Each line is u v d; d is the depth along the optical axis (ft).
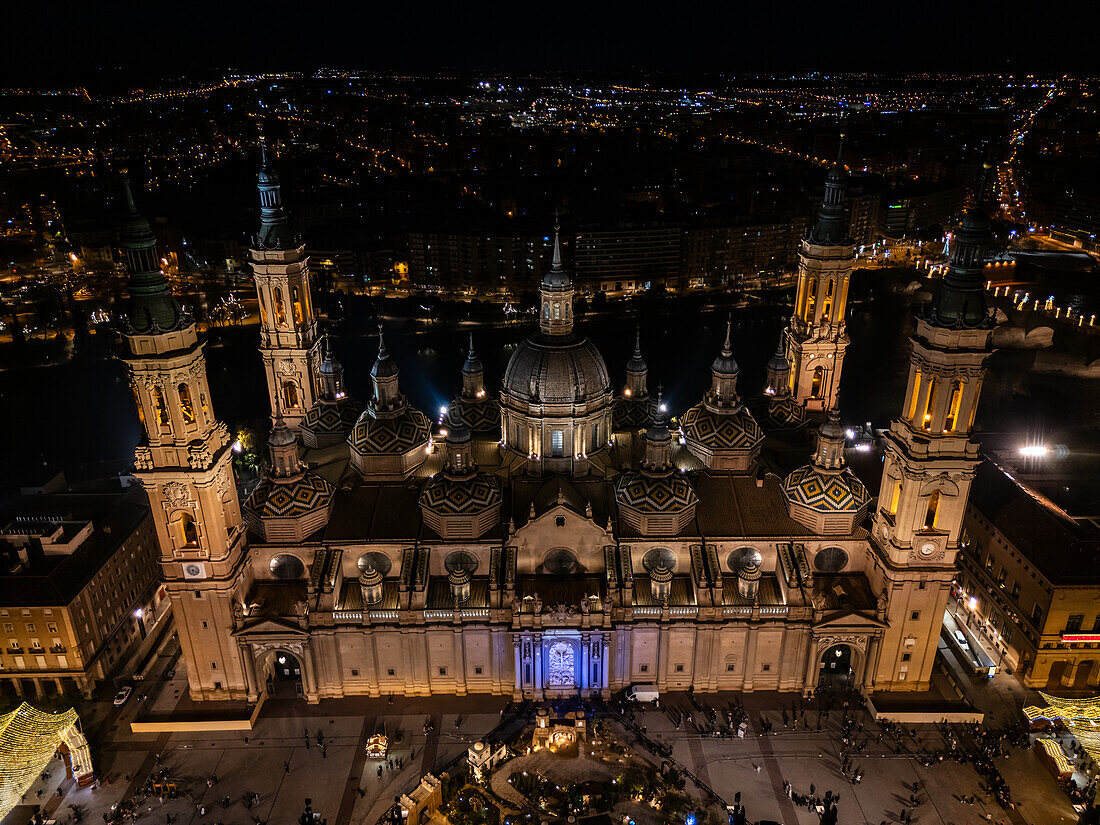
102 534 333.42
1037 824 246.27
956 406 255.29
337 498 305.94
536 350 307.17
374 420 314.76
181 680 307.99
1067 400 545.85
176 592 276.41
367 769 268.00
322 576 286.05
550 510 282.97
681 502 288.10
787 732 280.51
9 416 552.82
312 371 362.53
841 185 331.98
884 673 290.56
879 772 264.93
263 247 340.18
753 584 279.90
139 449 259.39
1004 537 320.50
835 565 299.79
